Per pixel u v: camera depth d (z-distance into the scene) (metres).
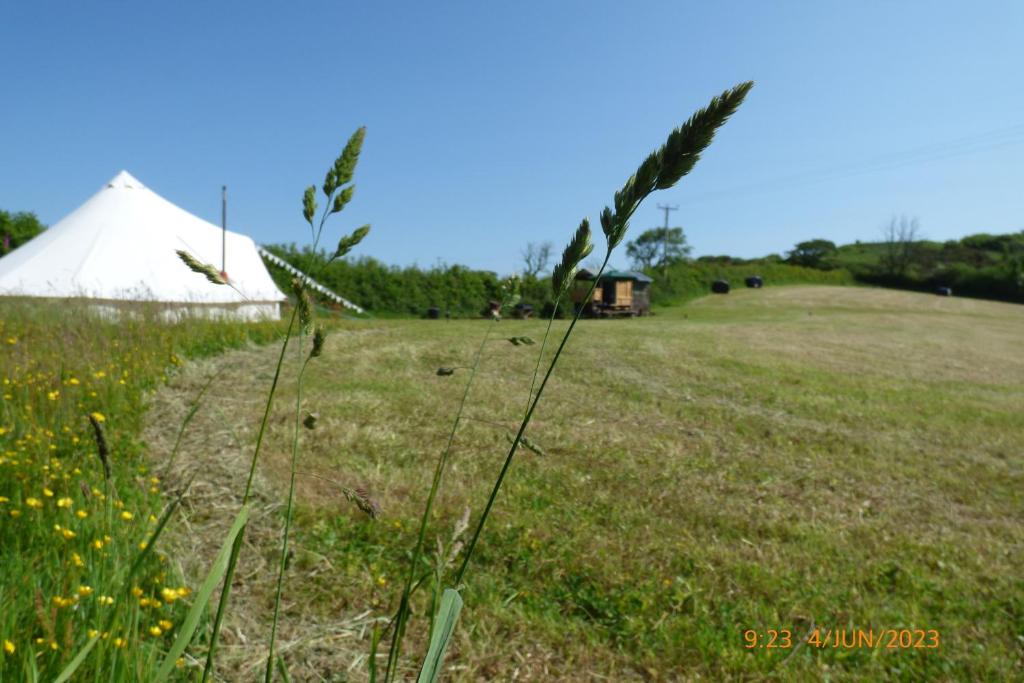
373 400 7.89
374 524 4.34
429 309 34.84
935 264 72.31
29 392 5.50
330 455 5.81
